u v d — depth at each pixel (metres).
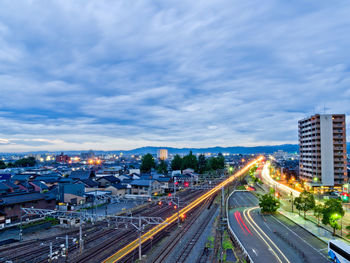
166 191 99.62
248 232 47.34
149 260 35.06
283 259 34.72
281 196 87.19
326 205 47.06
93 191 84.00
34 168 157.00
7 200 53.38
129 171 138.50
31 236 45.78
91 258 35.47
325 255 36.12
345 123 94.69
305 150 104.00
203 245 41.25
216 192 98.56
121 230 49.28
